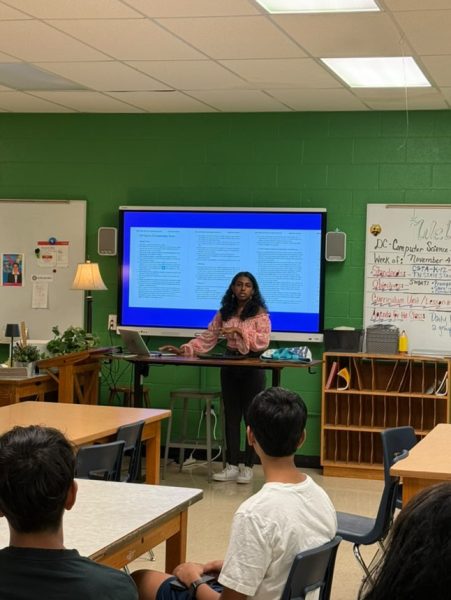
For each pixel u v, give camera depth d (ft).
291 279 25.40
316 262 25.25
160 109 25.73
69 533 8.43
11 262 27.12
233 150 25.91
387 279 24.95
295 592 7.98
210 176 26.07
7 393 21.54
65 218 26.78
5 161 27.12
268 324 22.86
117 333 26.63
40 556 5.77
